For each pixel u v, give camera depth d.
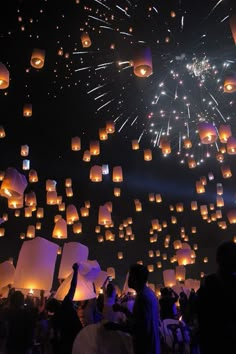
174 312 6.29
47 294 7.31
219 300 2.51
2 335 2.62
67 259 6.30
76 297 4.97
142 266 3.78
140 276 3.71
